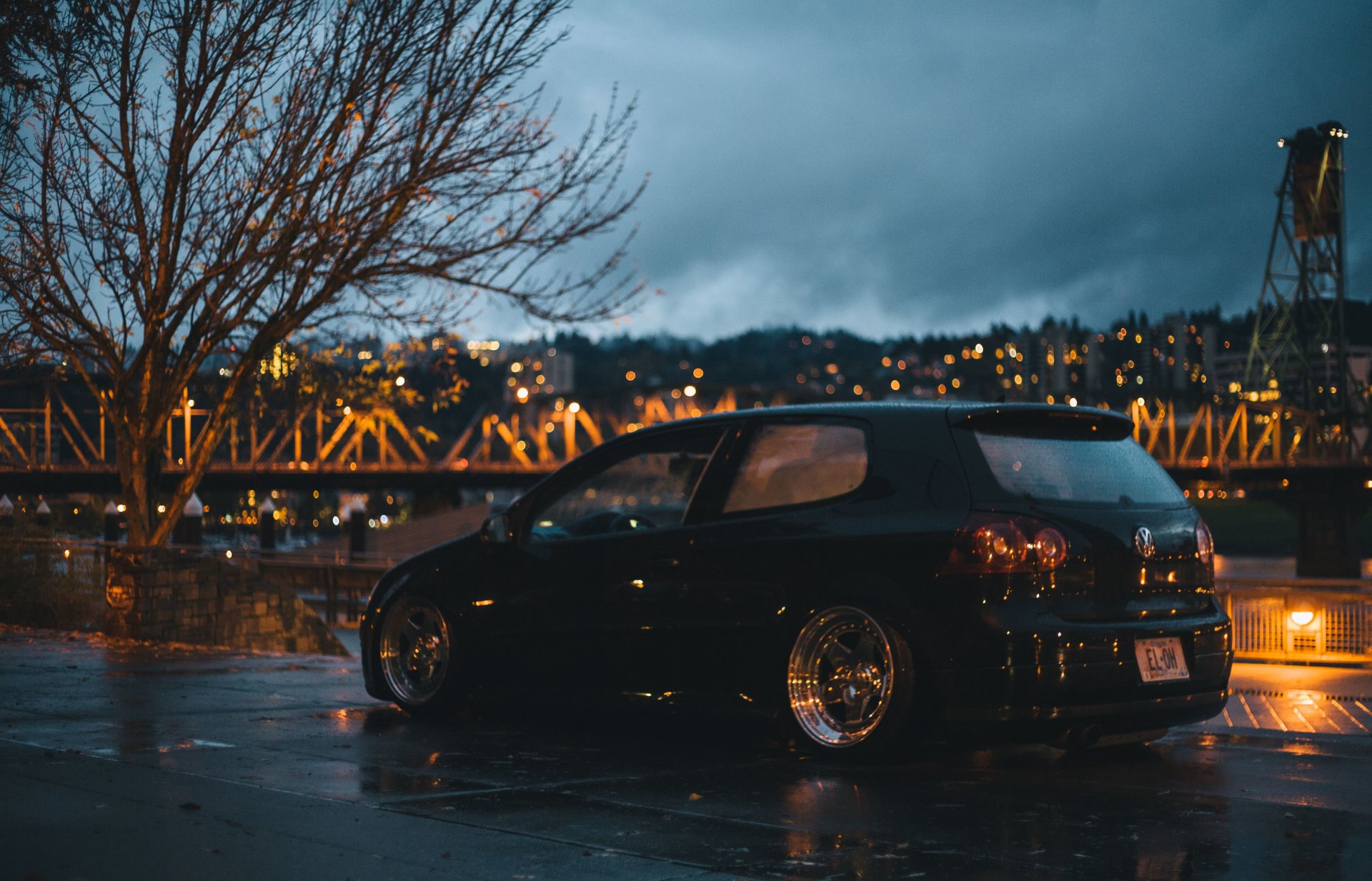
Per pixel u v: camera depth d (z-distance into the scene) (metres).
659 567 6.42
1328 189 129.75
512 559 6.98
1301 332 131.62
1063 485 5.82
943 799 5.03
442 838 4.23
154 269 12.55
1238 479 120.25
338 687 8.34
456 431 148.50
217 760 5.63
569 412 141.00
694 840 4.31
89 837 4.12
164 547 12.91
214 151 12.16
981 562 5.49
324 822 4.42
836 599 5.77
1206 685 5.94
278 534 115.44
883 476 5.89
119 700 7.55
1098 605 5.66
